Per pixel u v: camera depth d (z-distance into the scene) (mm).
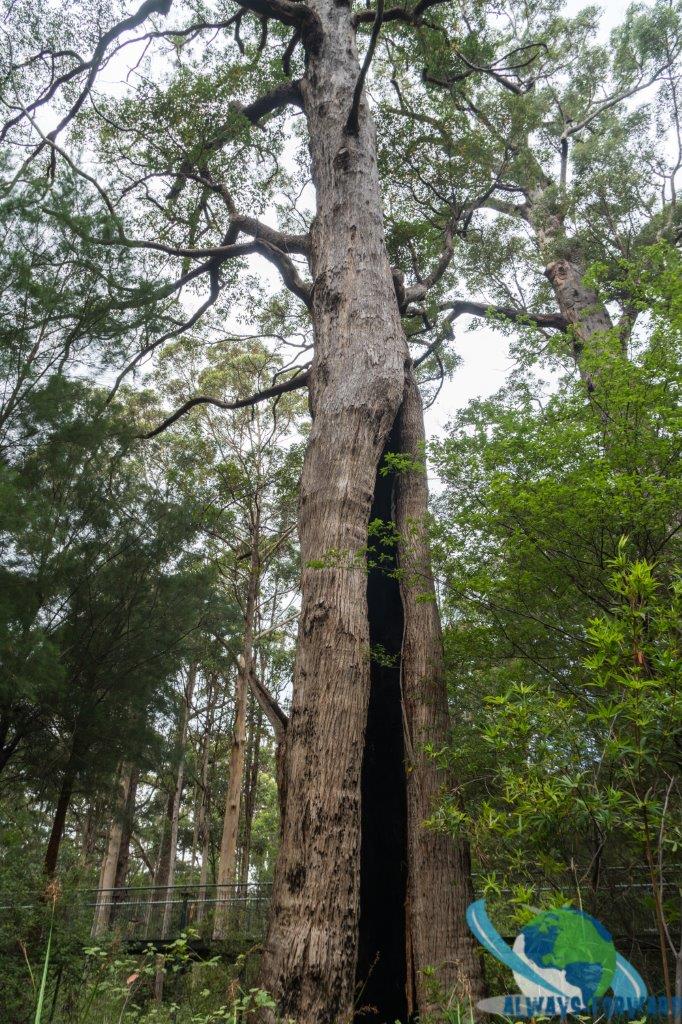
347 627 8031
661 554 5816
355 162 11594
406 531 9664
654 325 6430
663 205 14320
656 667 3541
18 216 10461
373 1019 9203
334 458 9195
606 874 5117
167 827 27688
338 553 8195
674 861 4910
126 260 11141
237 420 21250
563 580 6543
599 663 3387
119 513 11953
